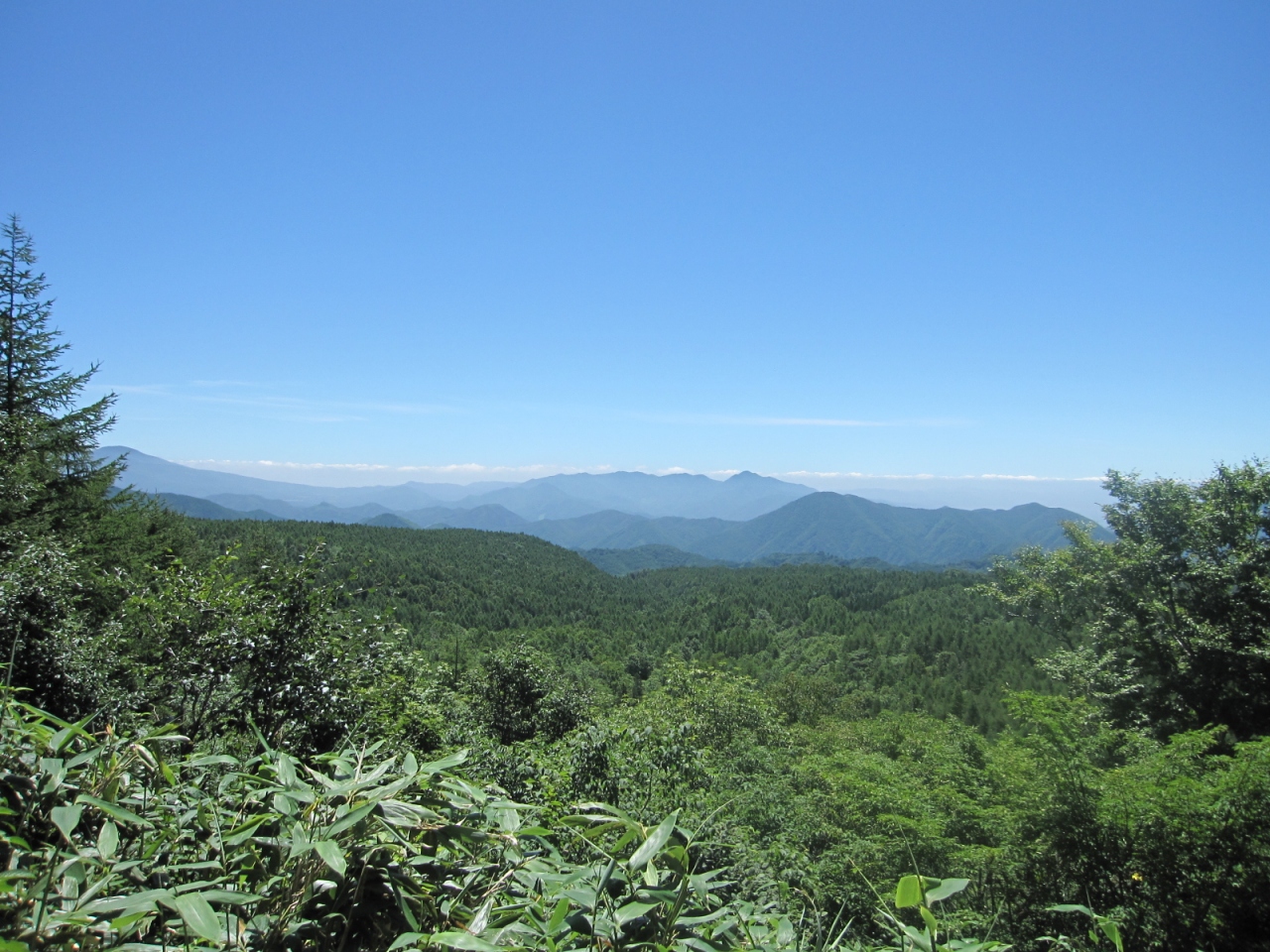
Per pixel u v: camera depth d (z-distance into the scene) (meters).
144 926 1.32
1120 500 16.95
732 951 1.54
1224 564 14.77
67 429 17.33
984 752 9.65
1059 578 17.91
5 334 16.69
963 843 7.73
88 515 17.31
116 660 6.51
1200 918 6.54
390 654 9.69
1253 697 13.55
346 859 1.51
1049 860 7.21
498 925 1.53
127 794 1.75
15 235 17.17
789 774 11.43
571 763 8.90
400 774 1.74
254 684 7.33
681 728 10.45
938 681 47.81
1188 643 14.62
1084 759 7.99
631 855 1.67
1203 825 6.73
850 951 1.83
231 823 1.74
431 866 1.66
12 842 1.32
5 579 6.01
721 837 6.98
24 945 1.13
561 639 78.56
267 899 1.42
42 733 1.74
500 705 18.16
